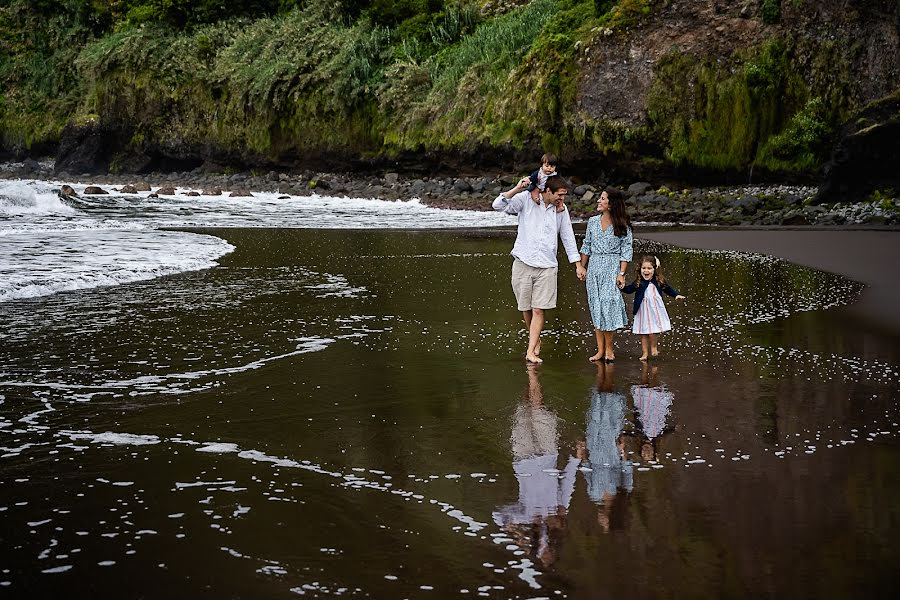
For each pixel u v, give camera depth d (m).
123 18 48.91
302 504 4.31
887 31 25.84
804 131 25.88
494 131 31.17
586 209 24.75
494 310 9.84
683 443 5.26
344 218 23.95
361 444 5.23
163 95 41.75
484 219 23.84
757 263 14.04
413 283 11.85
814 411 5.92
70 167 43.56
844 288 11.41
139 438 5.32
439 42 36.81
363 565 3.66
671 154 27.52
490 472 4.77
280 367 7.12
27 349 7.64
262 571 3.61
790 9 26.95
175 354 7.54
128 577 3.55
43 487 4.51
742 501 4.33
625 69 28.39
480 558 3.72
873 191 22.56
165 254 14.38
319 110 37.22
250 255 14.96
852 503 4.30
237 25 42.84
